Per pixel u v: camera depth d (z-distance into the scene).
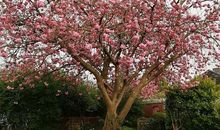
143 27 15.16
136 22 14.58
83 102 26.00
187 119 22.41
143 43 15.43
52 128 23.98
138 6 15.53
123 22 15.17
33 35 14.36
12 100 22.77
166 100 23.02
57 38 14.05
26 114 23.20
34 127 23.25
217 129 21.50
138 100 30.03
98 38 14.40
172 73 19.64
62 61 17.55
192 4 16.20
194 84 20.62
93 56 15.83
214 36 16.42
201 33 16.12
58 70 19.36
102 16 14.34
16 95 22.72
